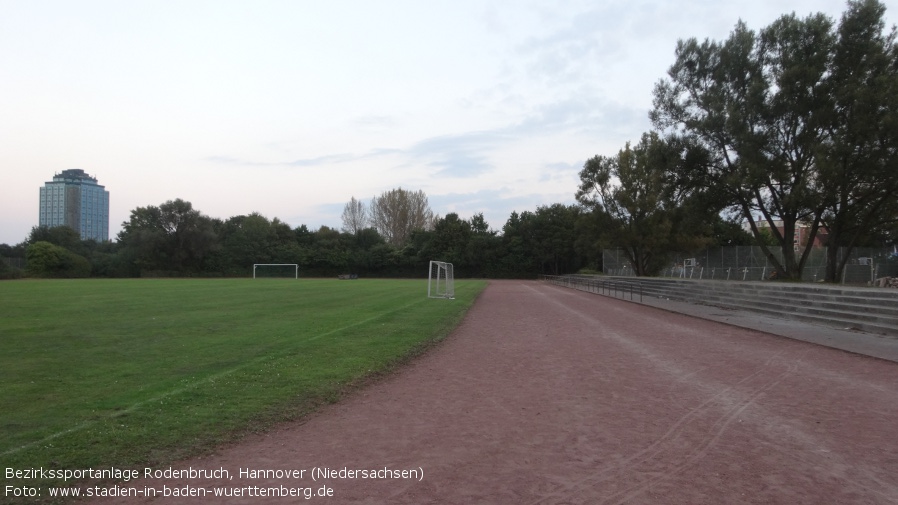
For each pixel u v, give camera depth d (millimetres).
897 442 5852
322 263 86438
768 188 31703
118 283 46000
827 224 32250
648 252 50656
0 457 5258
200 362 10109
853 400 7688
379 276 86062
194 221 80312
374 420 6816
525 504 4328
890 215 31031
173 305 22469
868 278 35500
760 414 6973
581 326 17234
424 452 5605
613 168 50625
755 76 31297
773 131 30531
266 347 11797
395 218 96000
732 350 12266
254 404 7281
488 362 10938
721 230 50406
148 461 5270
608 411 7148
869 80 27031
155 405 7086
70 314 18578
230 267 83375
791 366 10289
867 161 26516
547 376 9500
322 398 7777
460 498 4453
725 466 5145
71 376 8898
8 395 7641
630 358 11273
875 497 4453
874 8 27188
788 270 32219
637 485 4695
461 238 84188
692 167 33375
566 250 79750
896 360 10609
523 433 6215
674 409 7227
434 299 27844
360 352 11406
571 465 5188
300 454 5559
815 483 4742
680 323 18016
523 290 42250
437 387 8688
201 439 5914
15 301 24047
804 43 29375
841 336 14070
